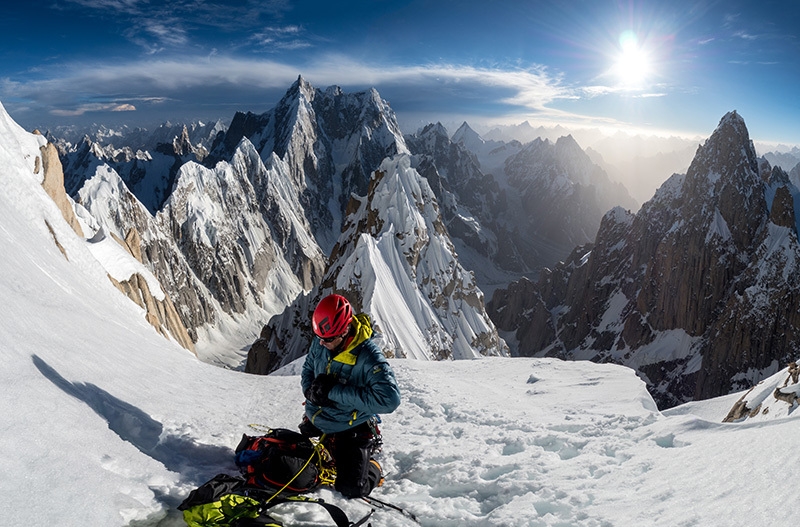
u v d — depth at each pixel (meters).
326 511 4.98
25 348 5.87
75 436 4.82
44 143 24.39
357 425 5.68
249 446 5.59
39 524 3.46
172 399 7.86
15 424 4.32
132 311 18.66
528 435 7.52
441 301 122.81
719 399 25.84
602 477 5.59
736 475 4.66
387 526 4.82
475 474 6.06
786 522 3.58
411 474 6.35
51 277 11.73
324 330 5.32
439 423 8.75
